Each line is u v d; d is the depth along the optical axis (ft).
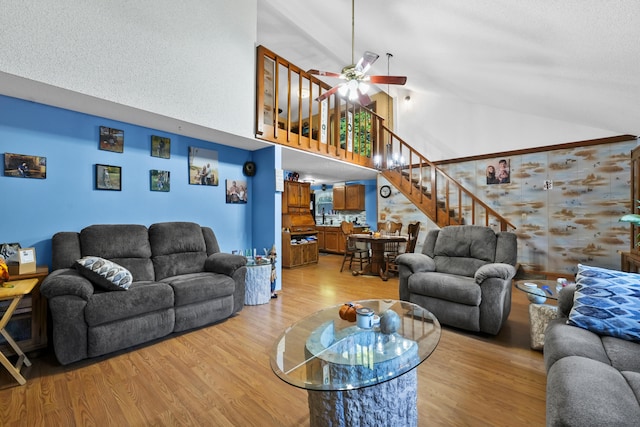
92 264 7.55
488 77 11.43
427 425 4.93
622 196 14.01
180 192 11.80
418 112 21.59
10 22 6.63
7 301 7.11
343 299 12.35
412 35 10.30
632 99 8.57
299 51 19.10
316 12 13.26
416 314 6.70
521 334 8.69
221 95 10.94
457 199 19.42
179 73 9.70
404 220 20.70
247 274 11.52
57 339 6.68
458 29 8.32
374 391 4.28
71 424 5.01
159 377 6.47
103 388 6.06
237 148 13.87
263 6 15.02
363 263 21.25
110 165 9.90
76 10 7.59
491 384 6.12
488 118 18.29
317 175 23.81
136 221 10.56
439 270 10.68
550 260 16.01
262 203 14.03
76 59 7.57
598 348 4.53
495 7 6.45
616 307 5.16
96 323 7.05
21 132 8.23
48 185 8.71
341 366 4.31
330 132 18.19
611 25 5.37
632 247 12.12
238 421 5.10
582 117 13.03
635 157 12.05
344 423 4.32
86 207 9.42
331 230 27.09
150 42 9.00
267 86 13.30
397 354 4.66
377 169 20.94
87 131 9.41
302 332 5.87
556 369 4.00
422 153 21.31
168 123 10.19
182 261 10.52
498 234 10.19
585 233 14.98
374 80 10.61
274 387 6.10
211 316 9.33
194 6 10.11
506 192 17.49
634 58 6.21
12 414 5.25
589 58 6.88
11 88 7.40
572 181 15.34
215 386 6.13
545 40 6.88
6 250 7.96
